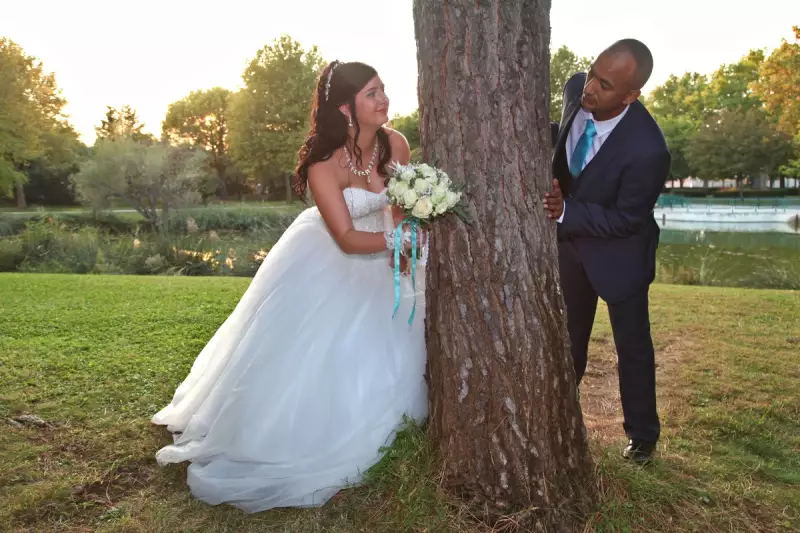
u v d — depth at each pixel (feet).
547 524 7.87
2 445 10.68
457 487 8.26
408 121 143.64
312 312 9.83
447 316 8.13
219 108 206.28
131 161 76.84
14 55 81.35
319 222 10.57
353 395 9.42
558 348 8.20
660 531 8.20
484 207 7.70
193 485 9.24
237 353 9.87
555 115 112.06
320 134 9.83
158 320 20.18
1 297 24.45
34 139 87.35
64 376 14.23
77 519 8.68
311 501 9.03
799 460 10.46
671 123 187.93
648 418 10.08
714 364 15.37
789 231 88.89
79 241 53.93
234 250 55.31
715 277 44.57
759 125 158.40
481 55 7.41
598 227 9.23
